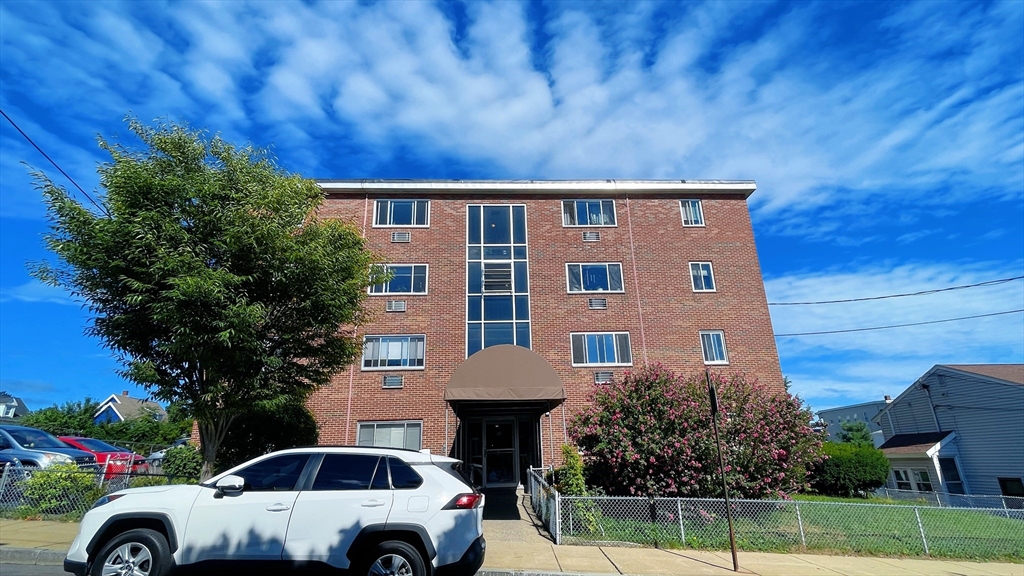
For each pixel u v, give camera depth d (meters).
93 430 33.34
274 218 10.23
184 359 9.52
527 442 18.69
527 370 14.13
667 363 19.58
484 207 21.33
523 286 20.27
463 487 6.55
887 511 11.83
